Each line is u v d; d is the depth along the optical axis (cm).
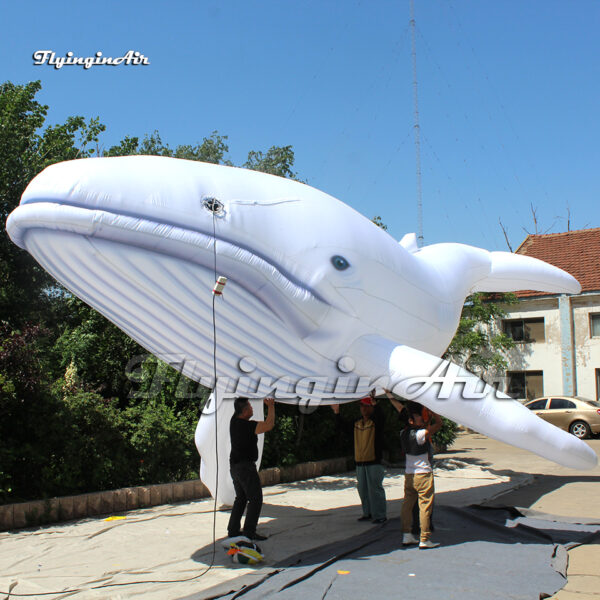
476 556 522
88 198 459
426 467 555
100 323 1238
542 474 1052
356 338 566
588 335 2053
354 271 557
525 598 419
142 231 466
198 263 487
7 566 509
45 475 720
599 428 1706
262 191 542
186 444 900
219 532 626
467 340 1537
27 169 1078
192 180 505
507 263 823
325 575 472
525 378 2156
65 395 823
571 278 855
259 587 442
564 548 545
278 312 521
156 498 784
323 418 1099
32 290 1109
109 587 451
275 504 786
